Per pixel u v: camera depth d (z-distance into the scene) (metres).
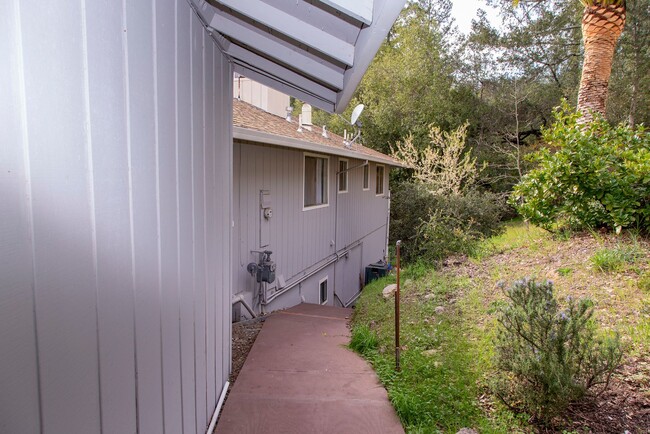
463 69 22.02
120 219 1.50
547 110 20.48
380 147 22.80
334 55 2.85
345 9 2.24
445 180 15.71
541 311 3.03
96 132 1.34
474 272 6.97
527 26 20.08
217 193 3.23
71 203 1.20
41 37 1.07
